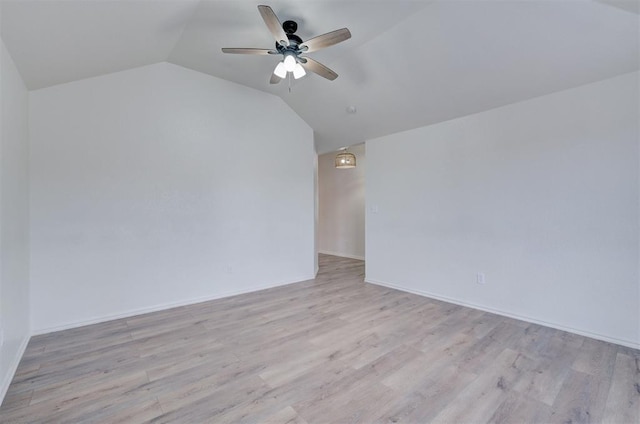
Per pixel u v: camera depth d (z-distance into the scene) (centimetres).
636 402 182
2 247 201
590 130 273
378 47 309
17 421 167
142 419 168
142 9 228
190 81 375
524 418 169
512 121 325
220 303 375
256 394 191
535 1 223
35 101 284
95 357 239
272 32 235
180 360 234
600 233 269
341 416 171
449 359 235
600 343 262
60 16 199
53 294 292
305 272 495
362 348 254
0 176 198
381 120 424
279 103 459
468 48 277
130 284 333
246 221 423
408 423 165
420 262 415
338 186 771
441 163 391
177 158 365
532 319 310
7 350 207
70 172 301
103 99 319
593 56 249
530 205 312
